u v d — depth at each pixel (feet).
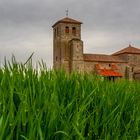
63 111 7.89
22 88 9.03
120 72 340.18
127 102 11.12
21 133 6.34
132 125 9.23
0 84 8.71
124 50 353.72
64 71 12.49
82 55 319.88
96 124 8.07
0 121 5.94
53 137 6.81
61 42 332.60
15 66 10.48
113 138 7.87
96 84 12.42
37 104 8.14
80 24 338.75
